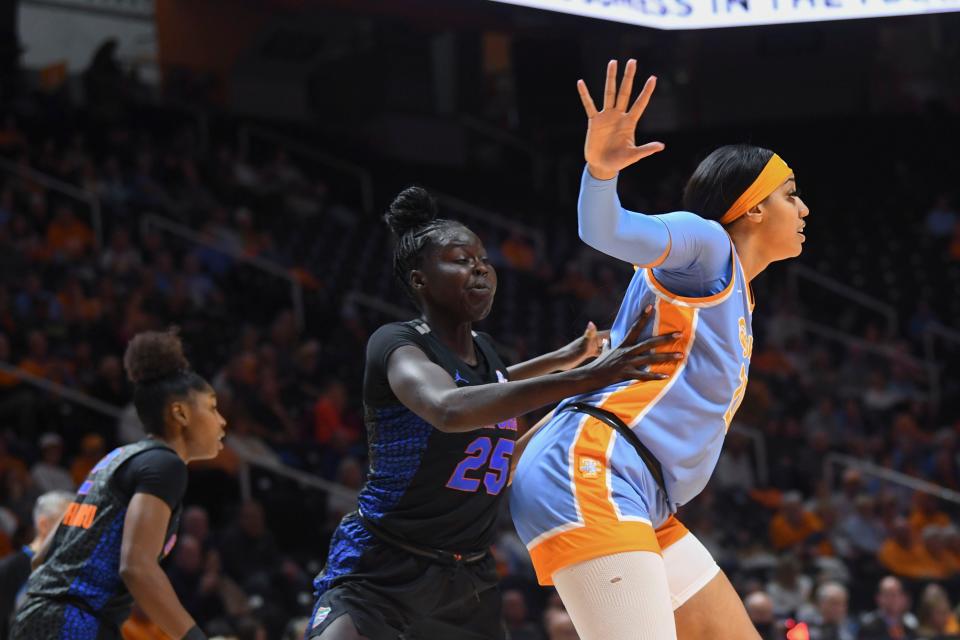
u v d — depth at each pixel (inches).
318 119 1224.2
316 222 983.6
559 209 1177.4
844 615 478.9
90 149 949.2
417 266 177.2
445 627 175.9
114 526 190.4
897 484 689.6
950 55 1233.4
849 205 1144.2
